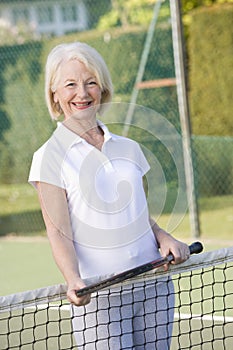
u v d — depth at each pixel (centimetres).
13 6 1791
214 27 1300
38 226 1278
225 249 427
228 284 771
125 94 1319
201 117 1317
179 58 1056
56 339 624
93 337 391
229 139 1139
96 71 394
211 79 1315
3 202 1441
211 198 1283
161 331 403
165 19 1305
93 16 1741
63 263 375
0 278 932
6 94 1497
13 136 1505
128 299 392
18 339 633
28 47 1468
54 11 1792
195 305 703
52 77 400
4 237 1224
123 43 1338
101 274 386
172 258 396
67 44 402
